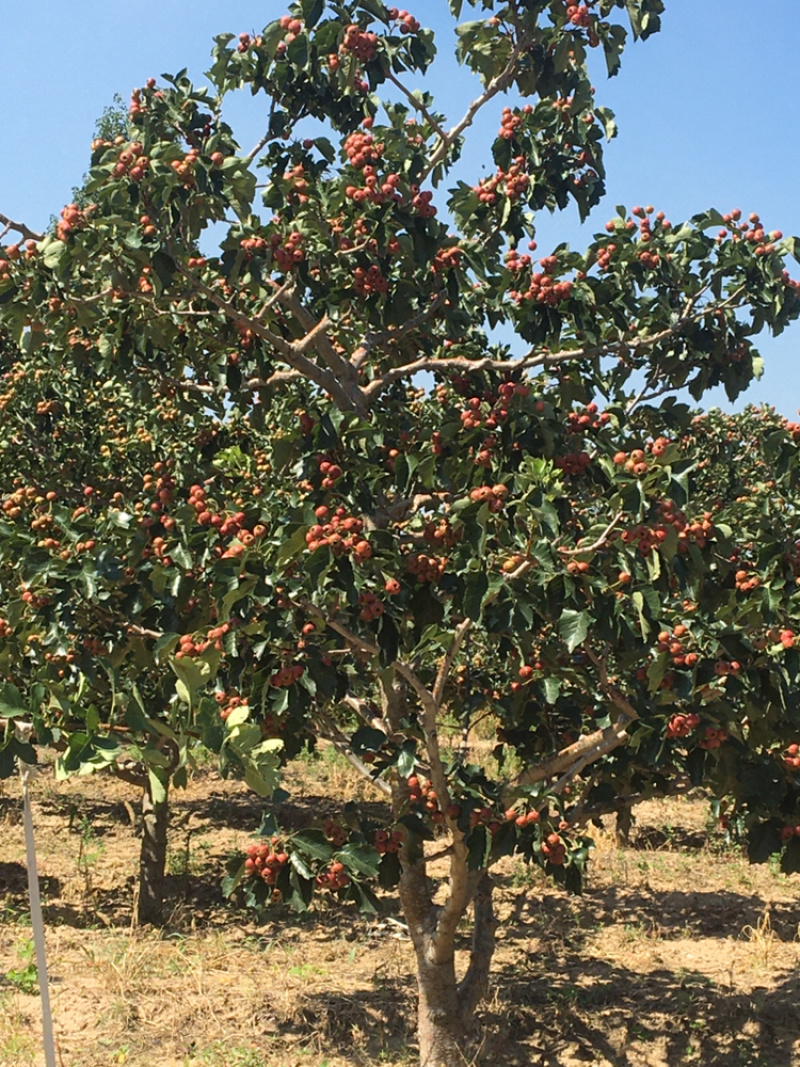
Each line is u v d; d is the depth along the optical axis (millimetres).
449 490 5957
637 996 8188
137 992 7961
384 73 6734
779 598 4965
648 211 6465
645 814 13984
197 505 5383
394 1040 7332
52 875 11281
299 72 6957
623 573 4738
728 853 12289
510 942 9562
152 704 5598
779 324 6227
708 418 9562
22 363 9922
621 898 10773
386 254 6117
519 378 6531
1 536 5910
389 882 5691
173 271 5805
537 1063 7086
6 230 5840
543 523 4477
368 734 5422
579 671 5945
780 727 5453
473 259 6199
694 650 5242
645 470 4516
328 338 7008
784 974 8672
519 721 6203
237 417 8195
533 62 7000
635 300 6465
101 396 9734
